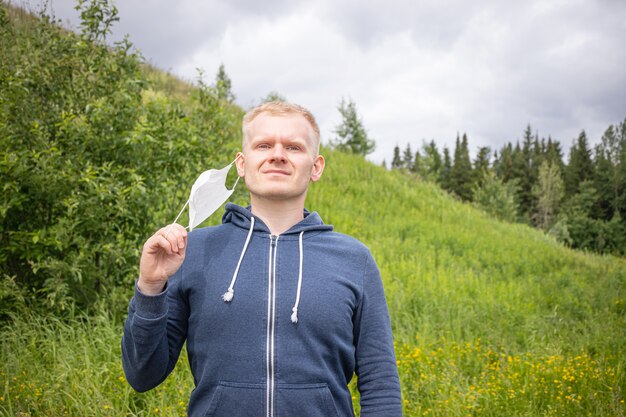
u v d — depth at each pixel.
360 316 1.48
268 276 1.41
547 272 11.09
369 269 1.52
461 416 3.47
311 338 1.35
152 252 1.26
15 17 5.21
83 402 3.15
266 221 1.55
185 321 1.48
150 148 4.77
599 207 55.59
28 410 2.97
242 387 1.31
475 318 6.07
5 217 4.18
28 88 4.57
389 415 1.40
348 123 26.42
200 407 1.36
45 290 3.98
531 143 101.25
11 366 3.39
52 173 4.15
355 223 10.80
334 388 1.36
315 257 1.47
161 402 3.12
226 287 1.39
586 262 12.97
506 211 38.88
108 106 4.58
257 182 1.52
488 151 80.12
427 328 5.30
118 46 4.84
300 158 1.52
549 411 3.61
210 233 1.53
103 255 4.46
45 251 4.19
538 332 5.86
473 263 9.92
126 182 4.60
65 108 4.68
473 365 4.56
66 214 4.27
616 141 64.88
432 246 10.41
